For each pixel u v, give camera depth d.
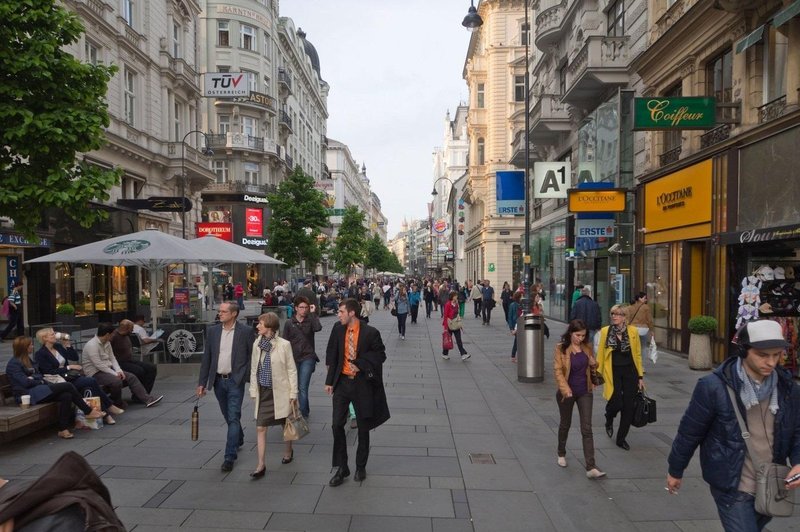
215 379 6.11
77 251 11.38
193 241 13.58
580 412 5.82
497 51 42.53
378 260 91.38
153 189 26.86
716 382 3.07
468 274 63.06
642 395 6.50
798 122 9.43
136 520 4.65
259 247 45.47
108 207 21.67
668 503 5.07
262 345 5.81
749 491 2.96
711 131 12.40
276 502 5.05
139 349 11.34
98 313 23.36
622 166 16.58
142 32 25.84
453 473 5.84
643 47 15.88
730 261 11.30
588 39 17.06
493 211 43.47
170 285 29.53
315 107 74.69
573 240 22.25
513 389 10.08
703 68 12.92
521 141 28.88
